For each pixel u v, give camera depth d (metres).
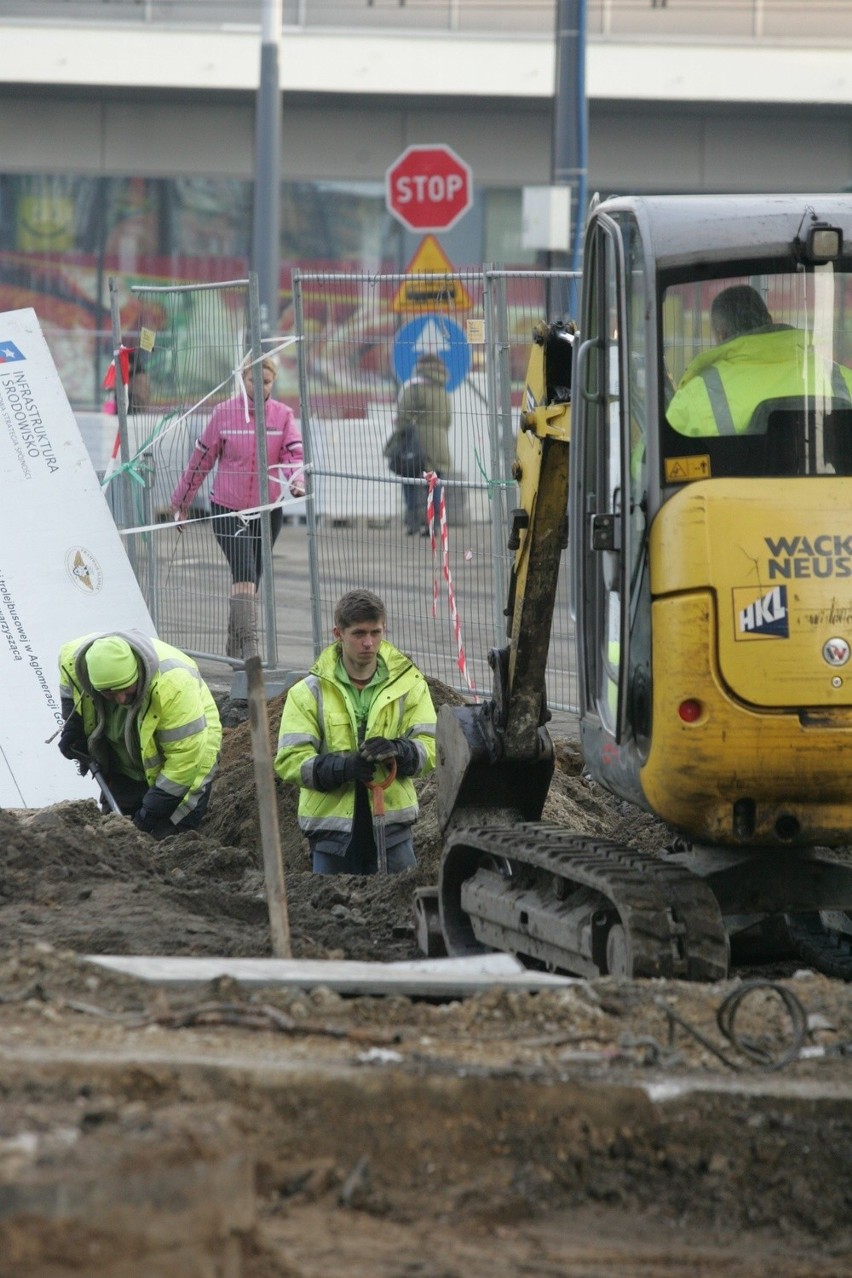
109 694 35.19
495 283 43.09
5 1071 16.56
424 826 36.03
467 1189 16.89
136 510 54.22
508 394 43.34
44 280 122.25
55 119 120.50
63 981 21.06
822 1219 17.25
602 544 24.56
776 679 22.61
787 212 24.45
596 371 26.16
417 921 30.30
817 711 22.69
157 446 53.09
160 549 53.03
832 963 26.64
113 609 43.97
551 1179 17.25
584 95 77.69
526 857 26.64
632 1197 17.31
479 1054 19.08
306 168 120.94
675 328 24.20
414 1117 17.38
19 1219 12.76
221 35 113.50
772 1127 18.03
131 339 65.06
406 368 45.75
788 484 23.08
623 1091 17.97
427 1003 21.78
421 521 45.88
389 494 46.53
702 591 22.67
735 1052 19.81
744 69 113.00
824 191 121.00
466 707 31.20
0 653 43.16
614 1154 17.67
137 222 122.38
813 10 114.06
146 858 33.03
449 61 113.88
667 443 23.59
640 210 24.53
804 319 24.34
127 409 54.78
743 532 22.75
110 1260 12.90
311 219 121.69
